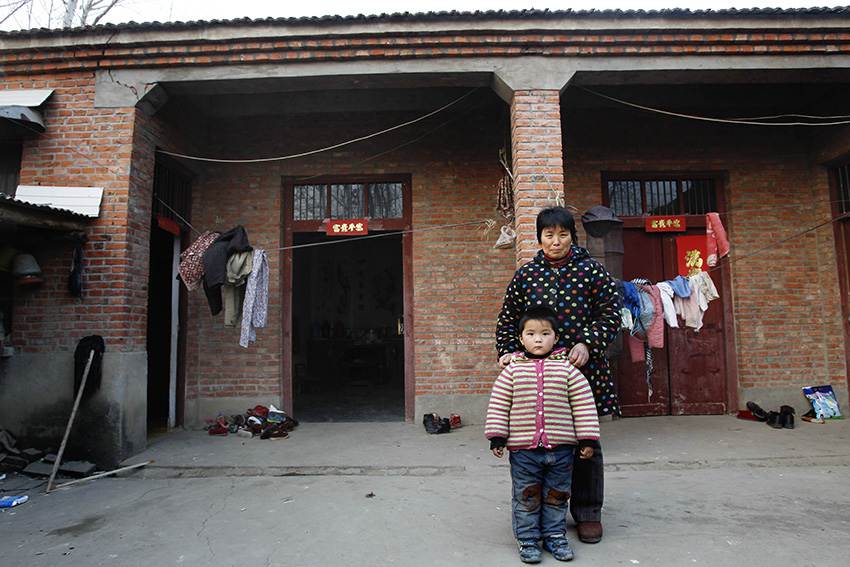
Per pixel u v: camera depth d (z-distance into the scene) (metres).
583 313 2.96
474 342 6.50
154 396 7.16
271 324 6.61
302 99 6.70
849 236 6.53
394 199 6.95
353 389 10.47
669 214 6.93
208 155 6.87
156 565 2.86
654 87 6.48
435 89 6.50
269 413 6.25
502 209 6.15
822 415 6.30
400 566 2.78
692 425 6.05
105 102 5.36
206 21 5.16
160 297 7.15
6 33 5.23
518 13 5.09
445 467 4.59
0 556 3.02
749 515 3.39
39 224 4.59
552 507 2.82
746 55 5.29
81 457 4.88
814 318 6.65
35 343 5.09
